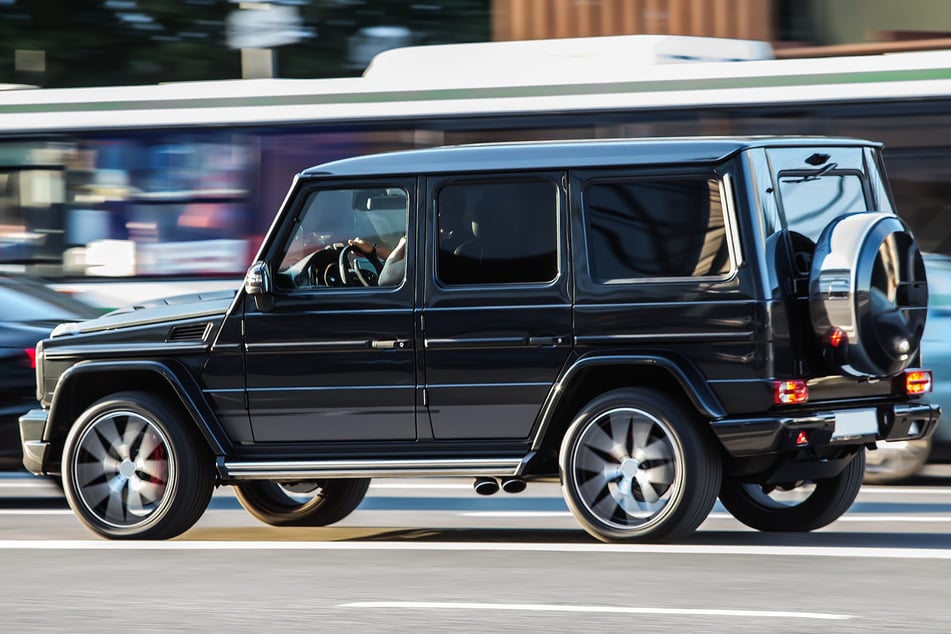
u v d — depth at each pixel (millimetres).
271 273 21719
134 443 21891
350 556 19938
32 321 28109
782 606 16125
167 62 53094
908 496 27078
